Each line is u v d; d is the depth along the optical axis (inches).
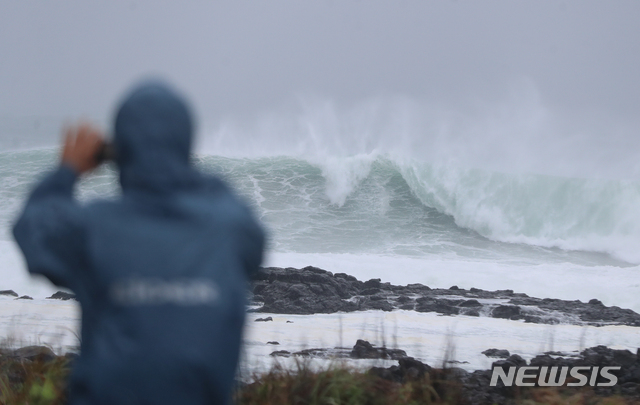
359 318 1930.4
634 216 4985.2
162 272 315.9
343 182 5285.4
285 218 4803.2
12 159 5541.3
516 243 4817.9
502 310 2134.6
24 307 1904.5
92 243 318.3
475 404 859.4
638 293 3031.5
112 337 308.3
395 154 5369.1
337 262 3417.8
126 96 338.0
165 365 302.4
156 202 327.0
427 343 1573.6
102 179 4773.6
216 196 344.8
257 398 727.7
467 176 5191.9
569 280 3240.7
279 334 1612.9
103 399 302.0
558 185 5128.0
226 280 323.3
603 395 965.2
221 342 313.9
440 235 4773.6
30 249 319.3
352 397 751.1
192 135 342.3
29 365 836.0
